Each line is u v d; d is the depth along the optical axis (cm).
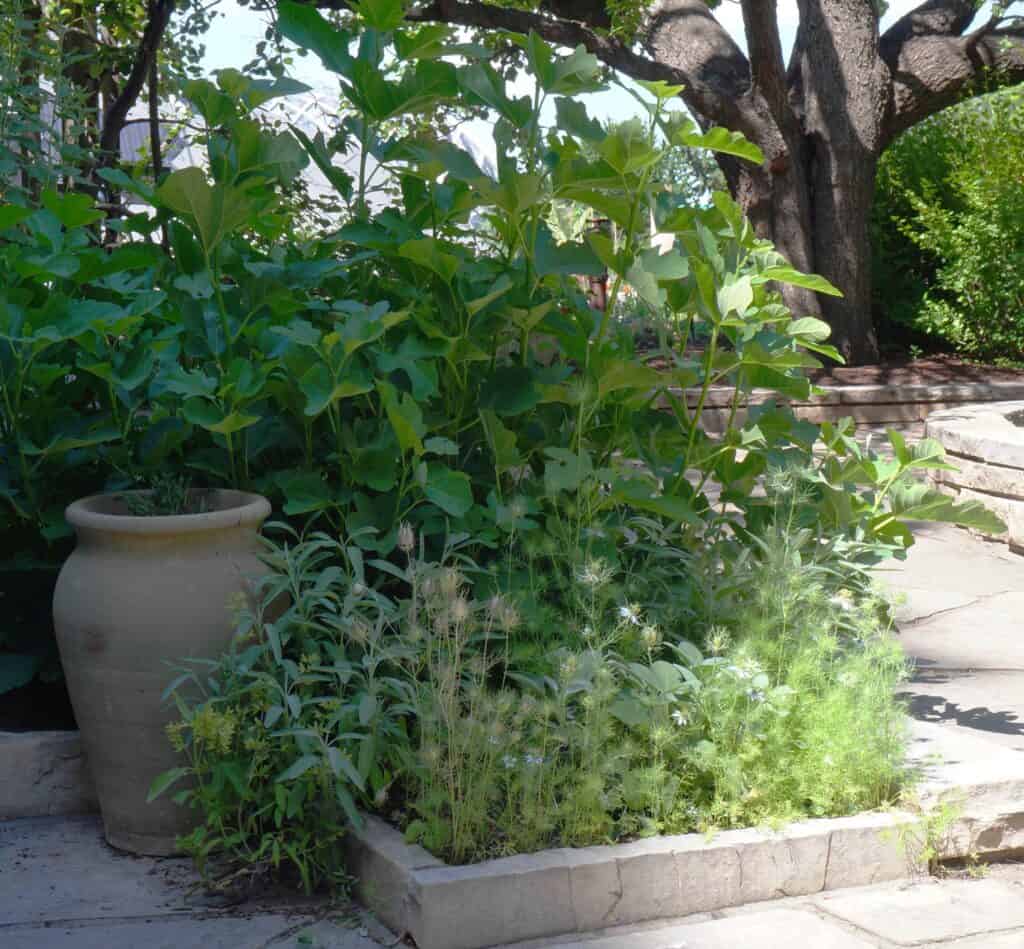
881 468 411
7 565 357
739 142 373
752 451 407
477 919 257
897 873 300
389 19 387
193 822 301
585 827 279
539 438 391
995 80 1432
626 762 296
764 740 305
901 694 425
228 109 371
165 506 325
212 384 331
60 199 369
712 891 280
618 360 353
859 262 1470
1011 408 916
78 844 311
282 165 374
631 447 395
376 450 342
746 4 1305
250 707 286
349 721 286
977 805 311
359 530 322
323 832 284
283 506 339
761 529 401
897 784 312
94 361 372
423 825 274
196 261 371
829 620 353
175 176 322
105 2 1101
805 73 1473
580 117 363
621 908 271
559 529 348
